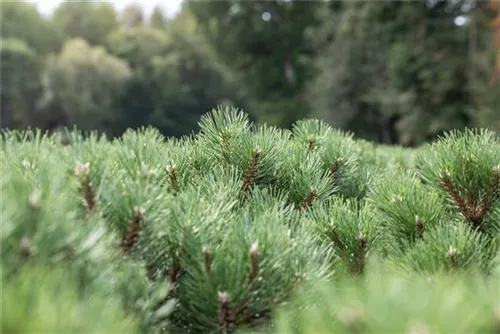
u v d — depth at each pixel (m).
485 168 1.64
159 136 1.72
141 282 0.98
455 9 23.95
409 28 24.22
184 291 1.12
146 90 55.59
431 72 22.75
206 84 59.38
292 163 1.85
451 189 1.68
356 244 1.47
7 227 0.78
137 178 1.17
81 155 1.15
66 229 0.84
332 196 1.84
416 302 0.62
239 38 36.41
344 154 2.10
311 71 33.19
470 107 21.81
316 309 0.87
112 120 47.19
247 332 1.03
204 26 37.78
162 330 1.10
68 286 0.73
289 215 1.39
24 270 0.73
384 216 1.62
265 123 1.89
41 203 0.83
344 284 0.83
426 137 23.23
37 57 47.25
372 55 26.78
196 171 1.73
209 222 1.20
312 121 2.28
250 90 37.09
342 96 27.44
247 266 1.07
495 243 1.43
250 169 1.74
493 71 20.30
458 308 0.63
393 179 1.77
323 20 31.30
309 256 1.21
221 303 1.05
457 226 1.54
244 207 1.55
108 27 61.81
